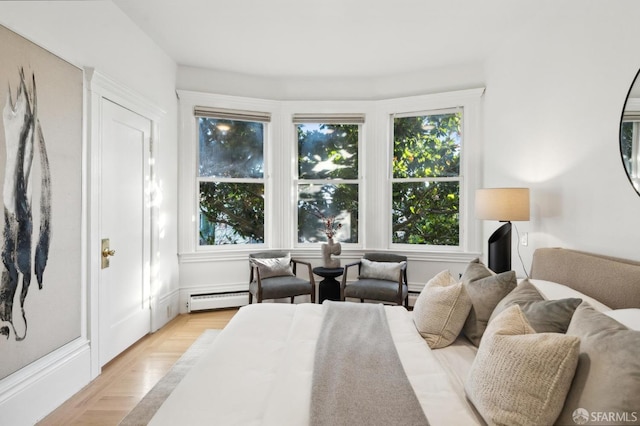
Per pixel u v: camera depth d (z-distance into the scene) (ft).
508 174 10.61
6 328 5.72
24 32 6.00
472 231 12.44
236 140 13.57
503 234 9.34
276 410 3.60
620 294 5.53
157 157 10.84
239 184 13.64
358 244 13.89
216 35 10.52
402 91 13.38
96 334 7.89
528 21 9.53
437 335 5.75
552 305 4.42
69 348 7.07
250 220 13.79
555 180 8.36
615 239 6.57
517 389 3.38
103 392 7.24
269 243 13.85
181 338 10.23
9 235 5.76
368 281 11.61
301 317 6.56
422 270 13.01
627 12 6.27
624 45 6.34
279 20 9.69
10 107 5.76
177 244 12.49
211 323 11.54
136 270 9.87
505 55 10.79
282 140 13.73
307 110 13.73
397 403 3.67
